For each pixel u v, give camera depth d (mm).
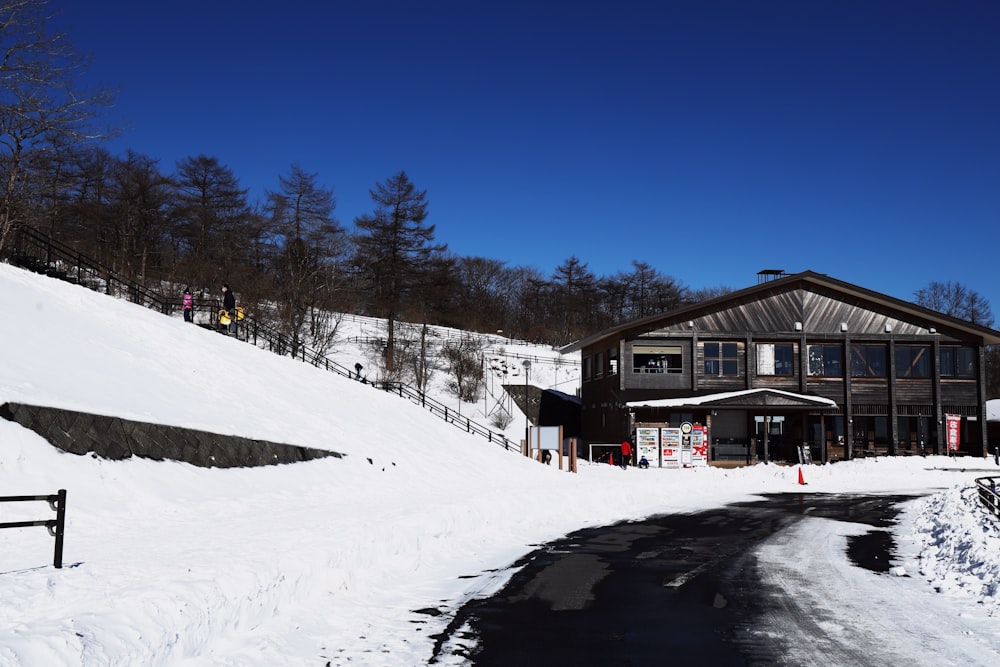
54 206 39344
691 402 40062
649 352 43500
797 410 42781
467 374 61531
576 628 8797
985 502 19406
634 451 39906
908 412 44781
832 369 44500
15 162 32188
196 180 76938
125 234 68688
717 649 7926
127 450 15578
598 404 47688
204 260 65312
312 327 59062
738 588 11203
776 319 44156
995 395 92562
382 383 44906
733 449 42938
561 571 12477
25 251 33844
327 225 67688
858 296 44750
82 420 14906
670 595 10680
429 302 66500
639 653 7777
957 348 45562
